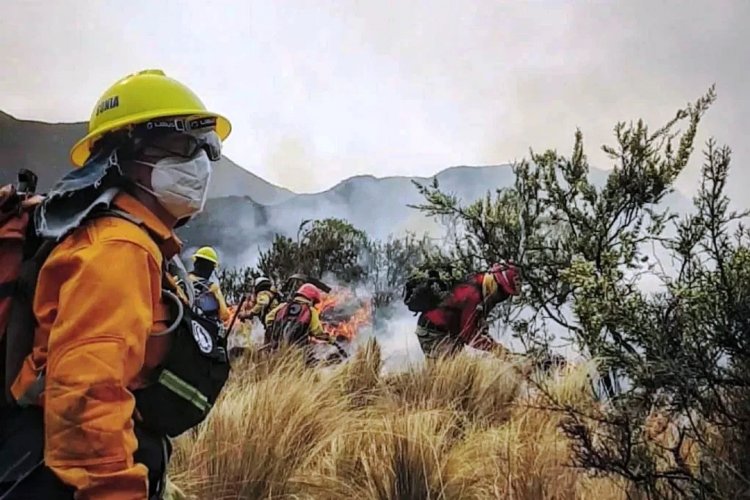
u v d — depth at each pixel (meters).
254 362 4.96
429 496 3.20
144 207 1.84
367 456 3.40
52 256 1.70
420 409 3.78
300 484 3.34
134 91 1.95
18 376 1.72
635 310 2.81
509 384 4.11
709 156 3.51
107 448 1.59
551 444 3.23
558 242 4.61
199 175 1.94
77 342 1.60
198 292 5.80
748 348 2.59
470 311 4.72
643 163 4.38
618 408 2.84
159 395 1.79
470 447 3.46
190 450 3.45
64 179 1.80
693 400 2.68
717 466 2.57
